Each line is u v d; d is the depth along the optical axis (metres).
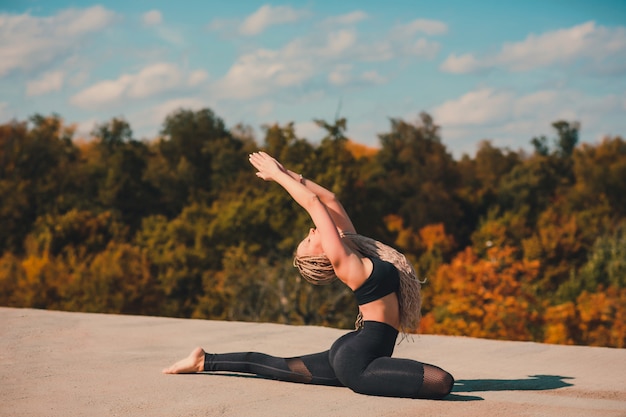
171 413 3.95
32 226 69.38
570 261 63.25
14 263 53.69
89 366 5.30
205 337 6.84
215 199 80.25
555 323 30.56
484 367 5.70
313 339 6.79
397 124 90.81
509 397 4.48
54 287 49.81
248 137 97.25
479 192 84.31
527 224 76.12
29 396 4.33
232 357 4.93
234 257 46.03
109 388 4.56
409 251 70.69
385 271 4.42
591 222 71.12
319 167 57.69
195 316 47.31
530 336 29.84
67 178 80.88
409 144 89.62
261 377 4.95
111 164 81.50
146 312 50.78
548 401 4.39
